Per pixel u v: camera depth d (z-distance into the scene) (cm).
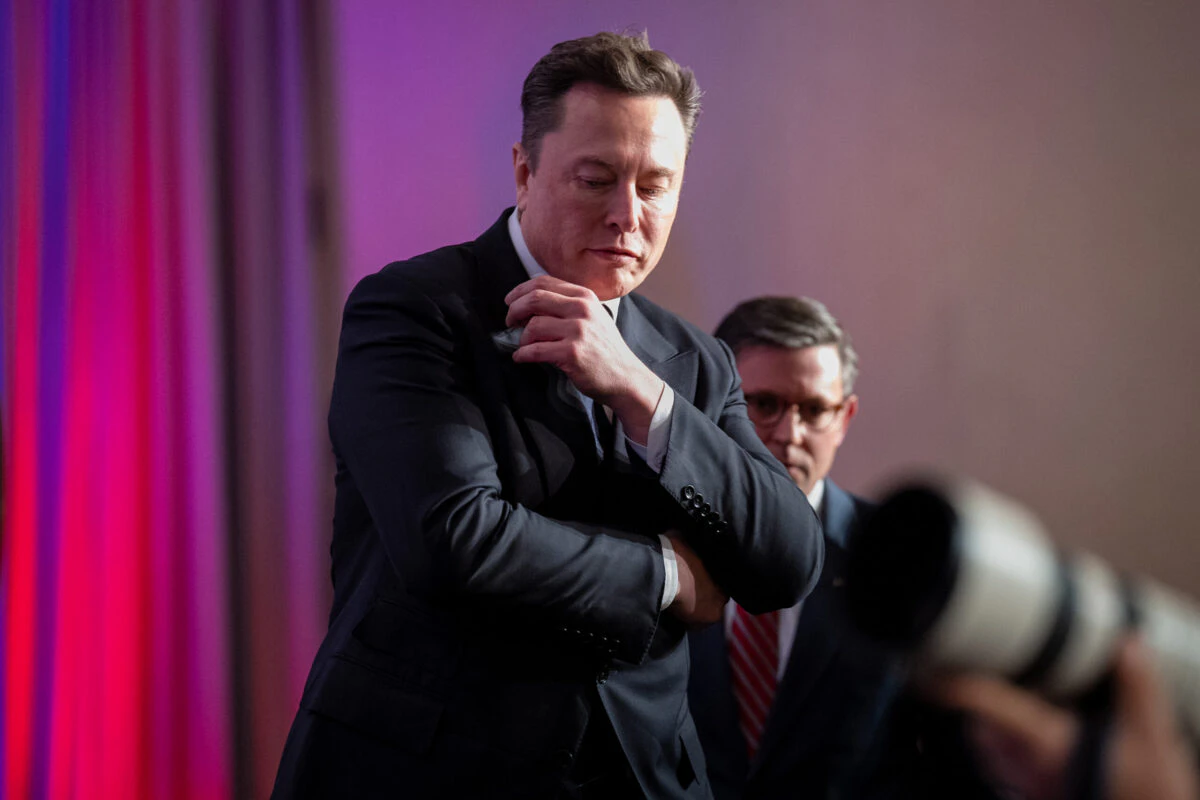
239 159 497
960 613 64
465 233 534
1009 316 561
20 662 458
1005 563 65
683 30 556
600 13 548
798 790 270
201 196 487
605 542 186
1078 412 558
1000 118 562
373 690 188
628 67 196
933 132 562
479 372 196
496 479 187
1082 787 68
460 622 189
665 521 200
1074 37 560
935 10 561
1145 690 68
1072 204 560
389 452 185
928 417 562
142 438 473
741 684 287
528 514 184
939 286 562
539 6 544
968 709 71
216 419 485
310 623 496
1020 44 562
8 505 457
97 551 465
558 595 180
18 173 465
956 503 66
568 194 198
